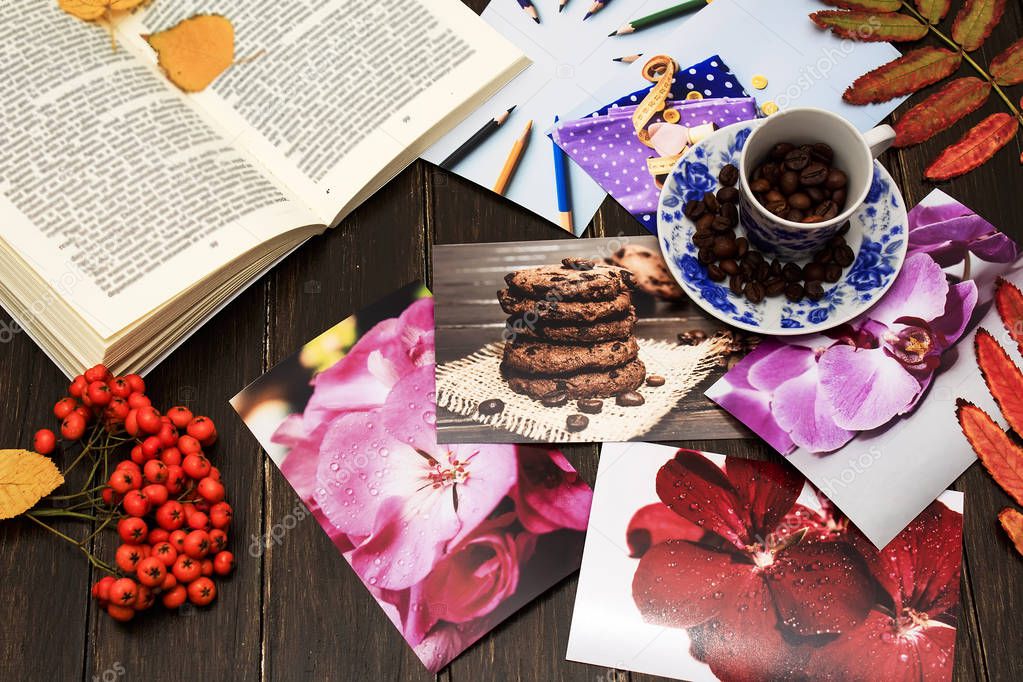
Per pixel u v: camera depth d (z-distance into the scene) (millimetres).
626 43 679
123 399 613
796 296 627
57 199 628
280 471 633
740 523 626
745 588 619
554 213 660
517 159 666
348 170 651
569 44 678
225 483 631
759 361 639
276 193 645
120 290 615
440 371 643
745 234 641
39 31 651
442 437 634
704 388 638
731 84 675
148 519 623
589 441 633
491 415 637
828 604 618
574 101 672
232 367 645
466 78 666
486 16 680
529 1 681
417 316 652
